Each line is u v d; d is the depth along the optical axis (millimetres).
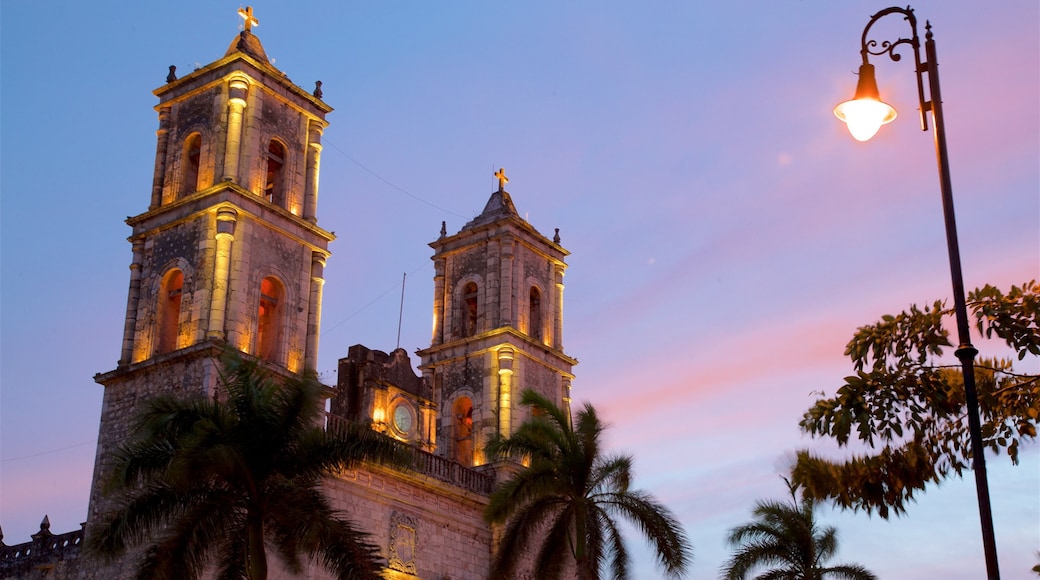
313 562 50969
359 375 64438
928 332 24234
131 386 53281
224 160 55219
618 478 48875
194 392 50625
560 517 48375
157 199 57219
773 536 54844
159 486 36625
